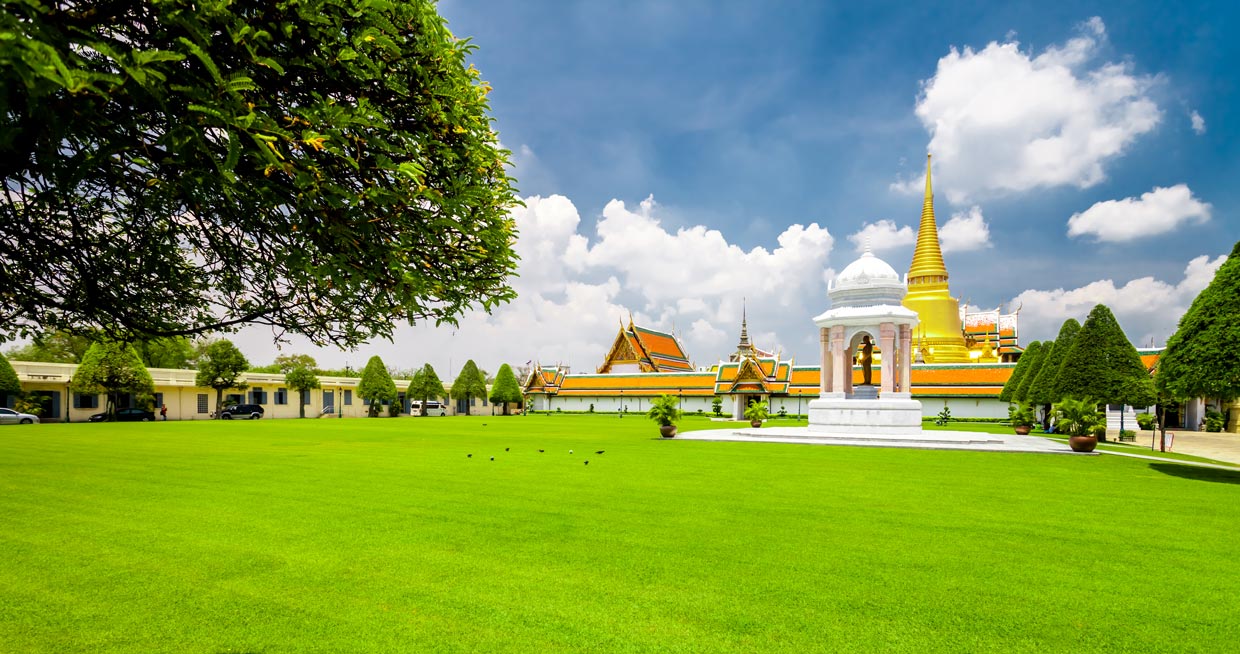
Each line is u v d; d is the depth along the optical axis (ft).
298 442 89.81
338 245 14.35
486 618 20.33
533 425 148.77
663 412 102.83
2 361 142.61
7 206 14.30
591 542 29.68
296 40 12.57
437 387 242.58
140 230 16.75
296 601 21.81
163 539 30.12
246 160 12.62
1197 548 29.50
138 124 11.55
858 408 100.89
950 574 25.11
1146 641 18.95
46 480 48.88
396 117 15.15
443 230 16.14
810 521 34.55
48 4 9.67
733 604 21.59
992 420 167.73
